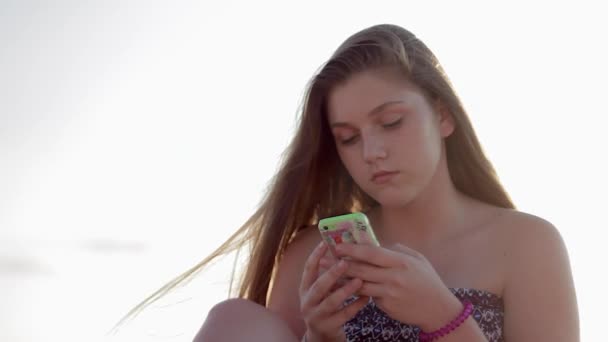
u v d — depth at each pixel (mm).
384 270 1667
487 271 1983
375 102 1902
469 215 2107
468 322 1666
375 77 1925
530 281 1941
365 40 2010
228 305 1782
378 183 1910
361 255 1673
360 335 2002
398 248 1780
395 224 2146
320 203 2289
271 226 2252
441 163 2076
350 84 1942
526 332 1926
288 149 2242
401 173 1890
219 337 1702
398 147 1888
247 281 2281
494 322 1927
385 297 1673
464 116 2088
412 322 1678
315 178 2248
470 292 1938
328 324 1769
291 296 2188
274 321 1759
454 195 2127
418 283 1650
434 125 1983
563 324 1905
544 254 1950
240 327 1723
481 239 2037
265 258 2264
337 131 1991
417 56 2023
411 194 1909
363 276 1690
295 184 2227
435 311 1656
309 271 1817
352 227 1701
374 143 1890
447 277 2020
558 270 1938
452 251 2051
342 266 1705
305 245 2227
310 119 2139
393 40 2002
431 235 2096
